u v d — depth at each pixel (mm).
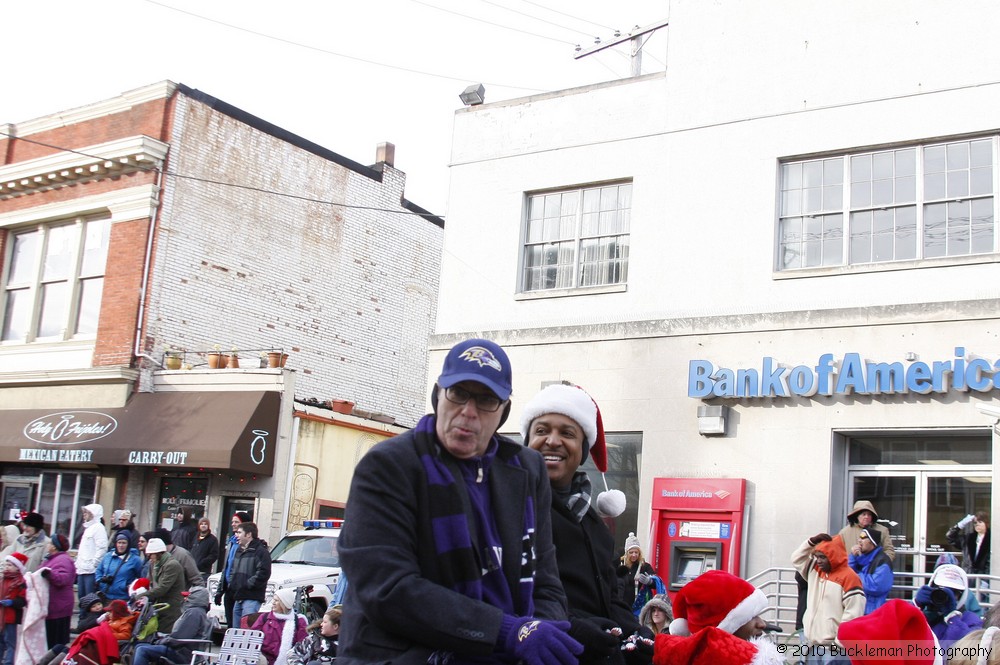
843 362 13781
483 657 3006
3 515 23125
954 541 12445
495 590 3234
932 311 13477
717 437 14633
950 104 14039
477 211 17625
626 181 16500
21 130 25203
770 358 14359
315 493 21297
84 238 23953
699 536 14312
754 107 15484
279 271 25297
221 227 24062
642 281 15844
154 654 11773
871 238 14438
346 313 26859
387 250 28234
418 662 3008
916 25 14461
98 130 23969
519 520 3365
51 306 24141
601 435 4656
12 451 22406
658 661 4094
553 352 16297
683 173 15859
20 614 13445
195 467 20062
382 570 3031
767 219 15062
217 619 14539
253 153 24953
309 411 21266
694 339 15133
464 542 3154
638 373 15477
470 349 3287
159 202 22812
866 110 14617
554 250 16969
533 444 4473
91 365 22594
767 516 14047
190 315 23203
